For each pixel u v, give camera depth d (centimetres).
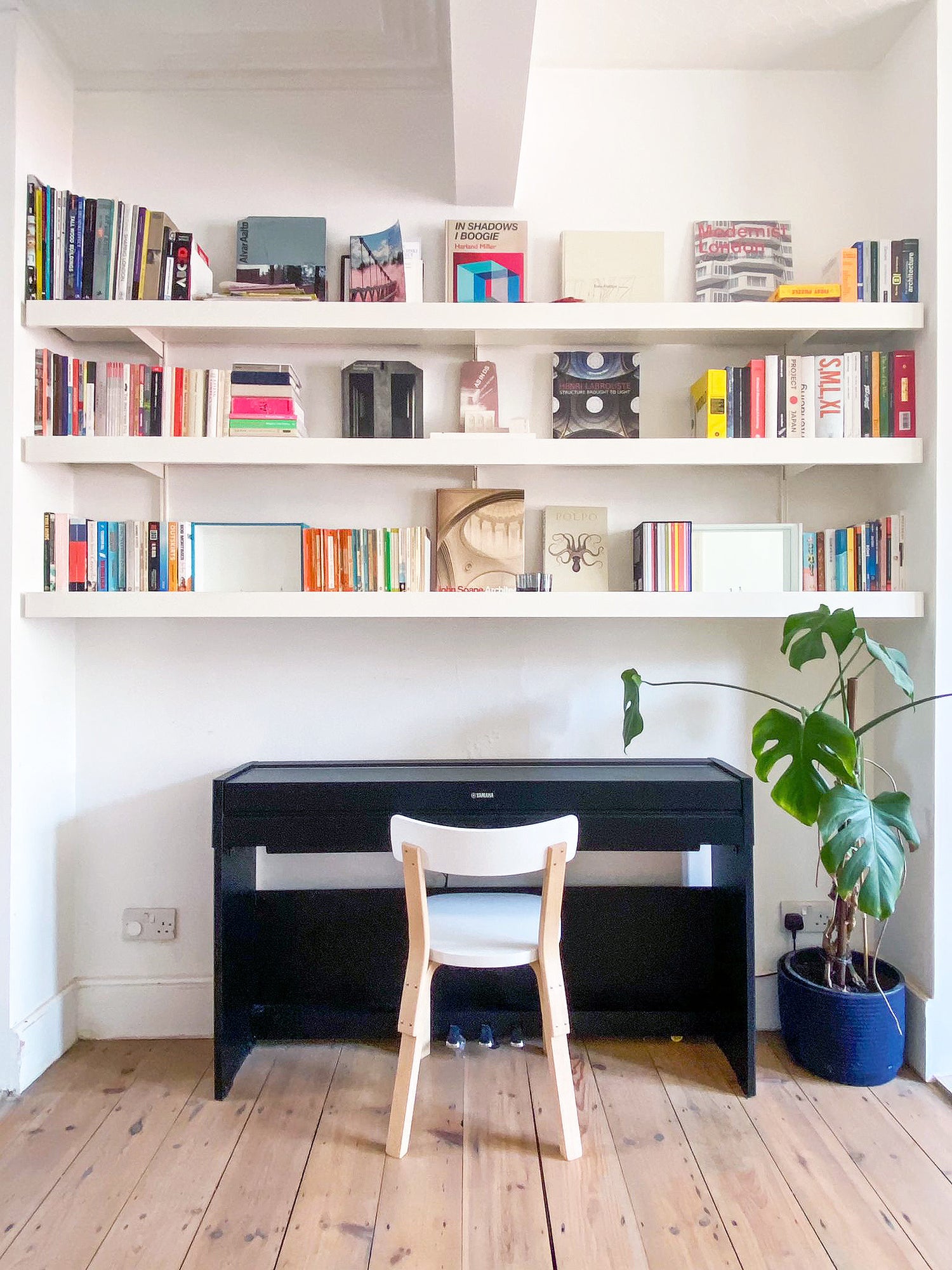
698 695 247
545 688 248
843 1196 170
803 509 246
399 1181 174
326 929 239
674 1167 179
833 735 193
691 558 227
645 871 246
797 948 246
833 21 224
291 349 243
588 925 240
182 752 246
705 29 227
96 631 245
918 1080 216
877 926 244
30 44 218
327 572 225
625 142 245
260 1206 167
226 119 243
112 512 243
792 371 225
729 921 221
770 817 248
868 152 246
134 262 221
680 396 245
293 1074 218
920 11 221
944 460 217
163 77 238
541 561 245
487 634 248
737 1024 213
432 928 195
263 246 235
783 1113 199
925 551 222
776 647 247
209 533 233
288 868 244
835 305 220
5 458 212
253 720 246
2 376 212
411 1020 183
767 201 246
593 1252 154
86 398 222
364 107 244
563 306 220
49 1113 200
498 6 164
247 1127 194
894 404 225
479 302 236
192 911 245
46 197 218
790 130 246
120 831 245
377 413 233
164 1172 177
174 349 242
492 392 237
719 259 241
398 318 220
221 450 217
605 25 225
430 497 245
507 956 180
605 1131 192
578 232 240
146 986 242
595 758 245
